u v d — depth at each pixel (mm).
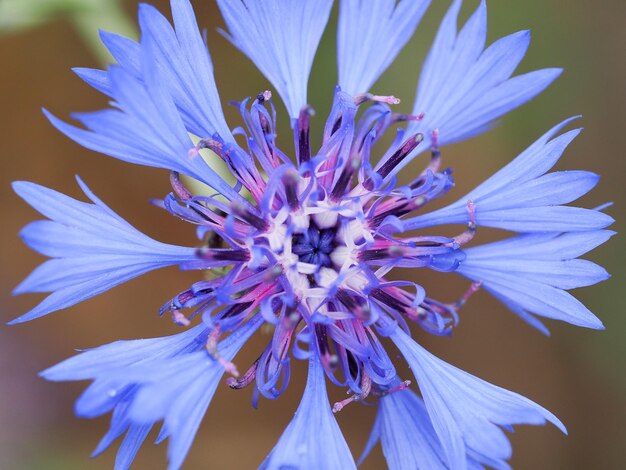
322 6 90
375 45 92
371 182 89
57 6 105
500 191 90
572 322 89
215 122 87
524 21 127
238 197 87
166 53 84
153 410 73
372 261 87
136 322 127
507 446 82
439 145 93
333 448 82
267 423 127
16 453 122
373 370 87
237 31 88
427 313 88
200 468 127
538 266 90
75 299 80
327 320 84
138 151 80
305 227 86
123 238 82
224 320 83
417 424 90
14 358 124
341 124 88
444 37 92
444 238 88
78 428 124
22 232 77
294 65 91
